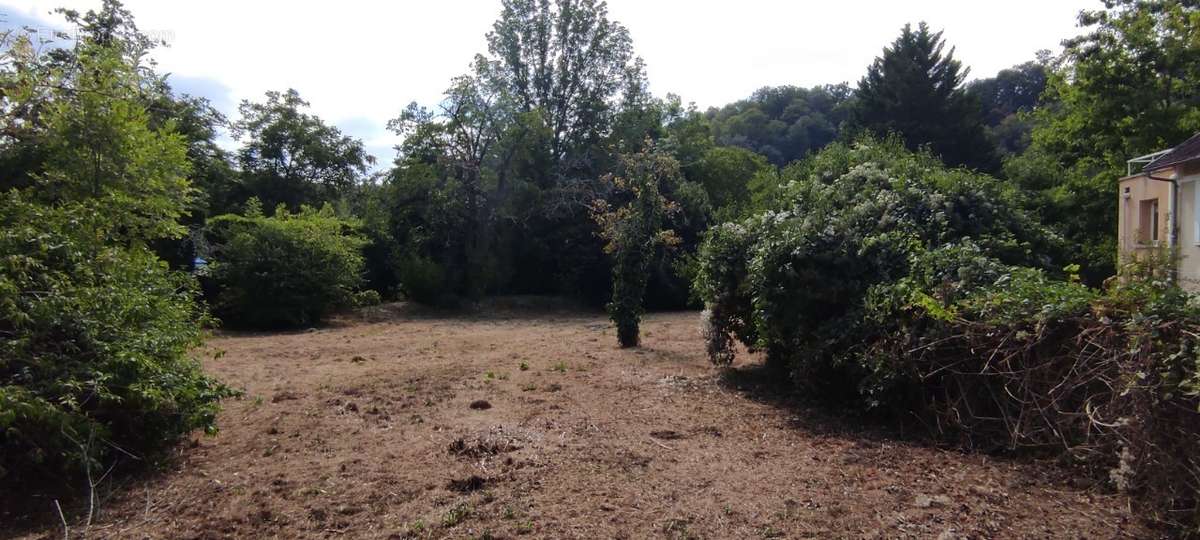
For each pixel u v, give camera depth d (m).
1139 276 4.58
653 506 3.96
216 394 5.35
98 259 5.39
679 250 22.78
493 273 23.77
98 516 3.95
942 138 30.92
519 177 24.75
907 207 7.61
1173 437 3.49
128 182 6.92
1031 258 7.18
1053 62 20.28
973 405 5.13
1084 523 3.63
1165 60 17.05
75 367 4.41
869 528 3.62
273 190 24.81
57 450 4.11
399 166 24.09
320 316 18.02
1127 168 17.00
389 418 6.27
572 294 25.36
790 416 6.26
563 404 6.78
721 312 8.53
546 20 28.45
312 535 3.66
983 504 3.92
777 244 6.87
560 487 4.28
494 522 3.74
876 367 5.55
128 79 7.35
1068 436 4.41
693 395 7.22
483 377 8.43
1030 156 25.48
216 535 3.69
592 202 24.61
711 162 30.64
